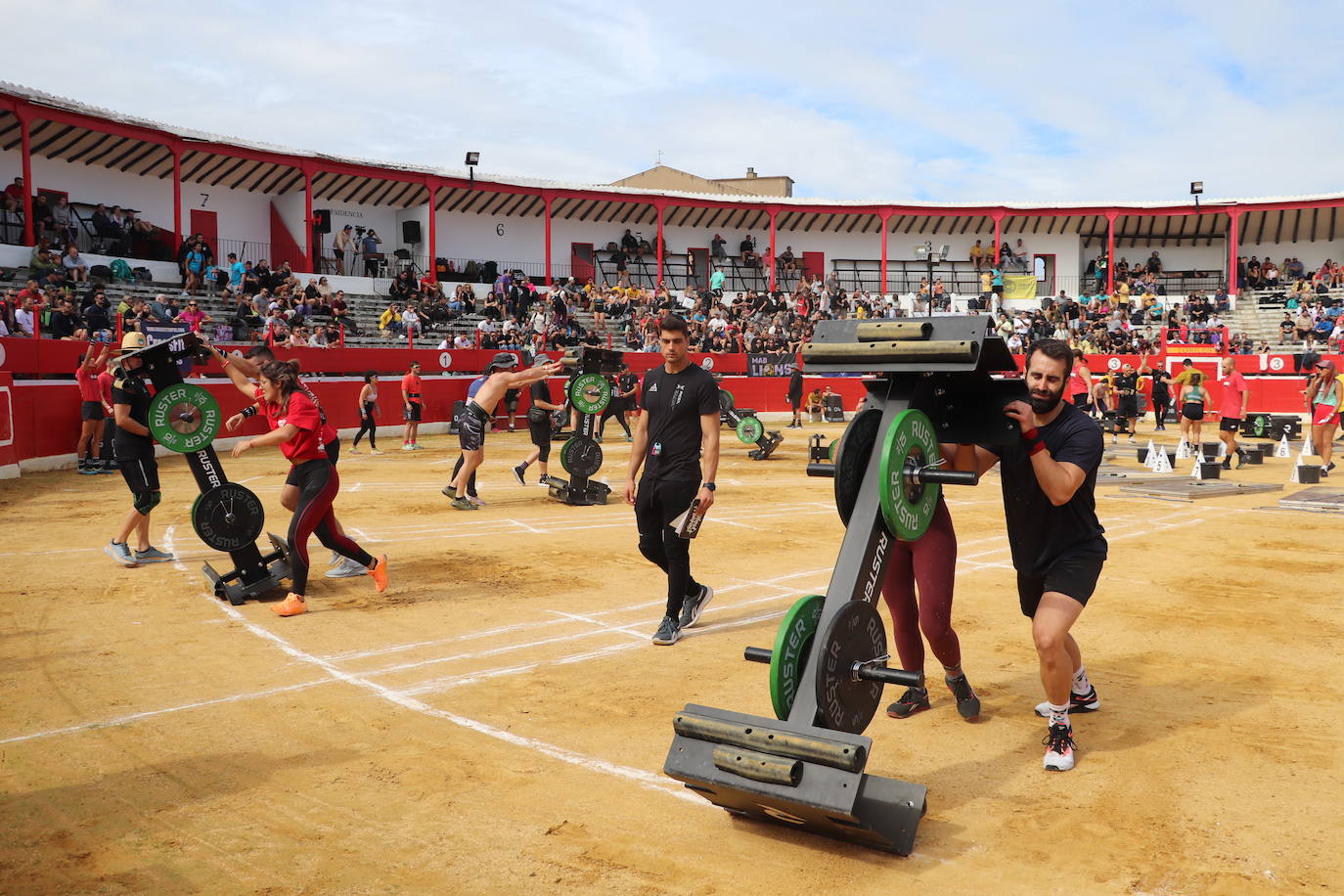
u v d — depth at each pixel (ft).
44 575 29.14
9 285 78.38
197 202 110.11
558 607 25.50
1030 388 14.44
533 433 50.14
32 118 84.43
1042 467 13.76
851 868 11.87
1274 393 117.60
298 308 95.09
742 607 25.71
